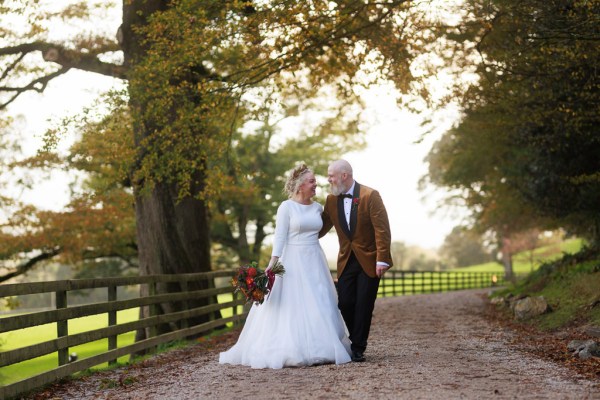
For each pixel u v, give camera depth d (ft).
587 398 18.47
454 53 48.60
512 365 24.80
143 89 42.96
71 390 23.98
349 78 47.83
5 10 50.47
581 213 67.21
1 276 87.81
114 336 30.58
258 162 115.55
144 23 50.72
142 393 22.04
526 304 44.45
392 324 45.50
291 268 25.76
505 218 106.63
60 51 55.06
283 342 24.79
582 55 38.24
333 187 25.59
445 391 19.42
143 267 51.75
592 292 42.83
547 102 46.73
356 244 25.29
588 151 57.72
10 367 75.46
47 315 24.39
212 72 51.72
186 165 44.06
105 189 69.00
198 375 24.72
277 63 41.93
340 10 39.68
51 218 82.53
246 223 118.11
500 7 38.24
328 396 19.08
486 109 51.08
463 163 86.02
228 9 40.32
